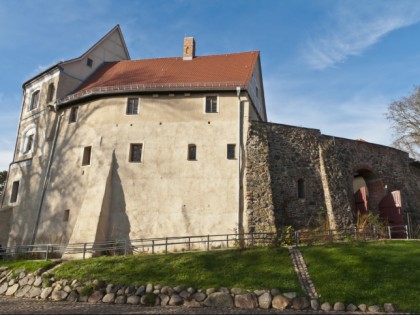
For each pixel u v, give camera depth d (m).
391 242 16.91
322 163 22.16
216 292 12.98
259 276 13.72
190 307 12.59
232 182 20.67
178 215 20.42
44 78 27.28
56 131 24.50
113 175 21.55
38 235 22.53
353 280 13.11
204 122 21.94
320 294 12.58
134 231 20.41
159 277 14.10
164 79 24.02
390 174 24.83
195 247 19.69
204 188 20.72
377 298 12.15
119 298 13.45
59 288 14.52
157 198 20.84
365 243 16.67
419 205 25.36
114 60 30.31
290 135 22.33
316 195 21.56
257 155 21.02
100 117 22.94
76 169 22.66
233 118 21.84
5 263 17.94
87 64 27.75
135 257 15.99
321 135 23.05
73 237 20.27
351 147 23.78
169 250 19.66
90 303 13.44
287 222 20.45
